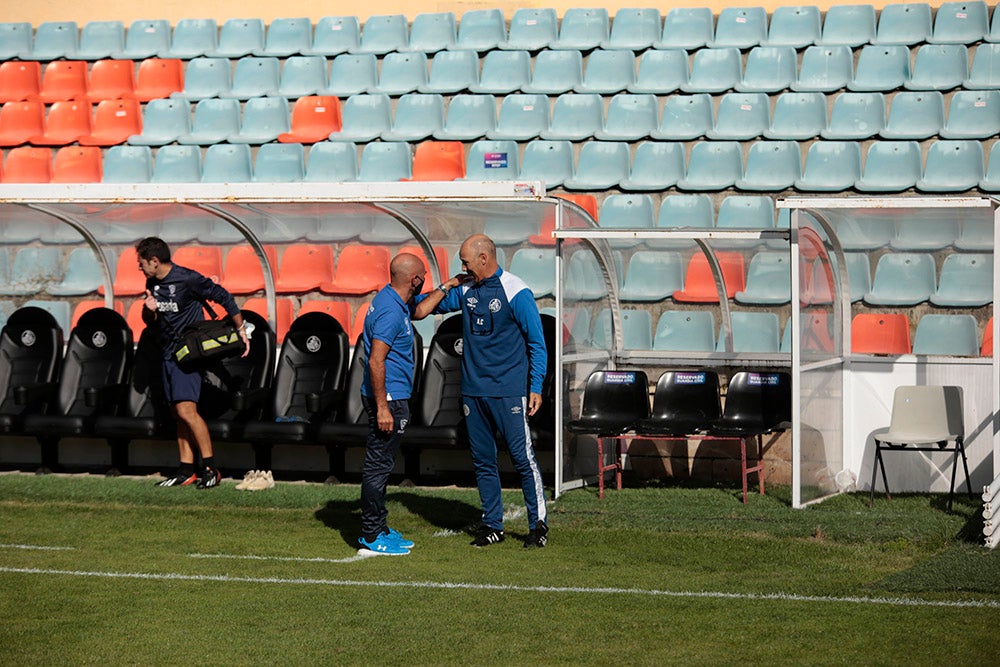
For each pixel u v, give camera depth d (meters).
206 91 63.56
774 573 26.14
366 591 24.88
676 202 51.91
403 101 59.53
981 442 34.69
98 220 40.53
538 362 28.69
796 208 31.75
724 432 33.41
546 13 62.34
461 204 35.84
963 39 57.25
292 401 38.88
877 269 44.81
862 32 58.59
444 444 35.75
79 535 30.53
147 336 39.28
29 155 60.69
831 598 24.00
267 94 62.72
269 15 66.00
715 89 57.91
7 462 41.38
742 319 42.00
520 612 23.22
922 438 32.91
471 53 61.31
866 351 41.50
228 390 39.09
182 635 21.92
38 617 23.08
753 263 42.91
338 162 57.38
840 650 20.69
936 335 42.22
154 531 31.03
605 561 27.50
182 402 35.47
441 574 26.30
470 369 29.08
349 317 44.81
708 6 61.09
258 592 24.81
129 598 24.39
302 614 23.19
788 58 57.88
